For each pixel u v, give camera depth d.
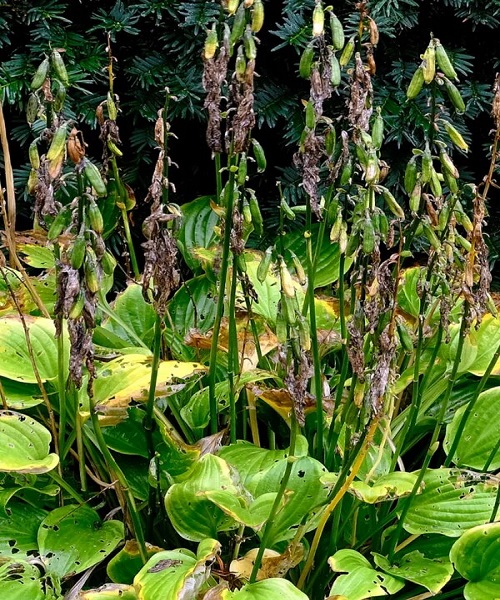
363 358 1.35
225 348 1.65
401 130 1.93
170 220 1.39
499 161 2.15
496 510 1.46
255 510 1.41
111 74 1.56
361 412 1.34
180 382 1.50
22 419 1.48
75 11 2.14
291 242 1.93
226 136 1.40
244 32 1.32
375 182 1.36
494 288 2.15
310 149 1.38
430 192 1.74
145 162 2.24
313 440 1.63
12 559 1.44
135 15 2.06
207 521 1.45
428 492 1.52
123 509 1.49
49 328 1.62
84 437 1.57
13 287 1.75
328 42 1.86
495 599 1.40
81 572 1.52
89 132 2.22
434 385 1.67
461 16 2.01
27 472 1.41
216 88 1.37
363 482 1.45
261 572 1.42
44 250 1.86
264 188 2.29
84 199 1.30
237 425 1.71
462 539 1.43
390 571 1.46
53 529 1.48
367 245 1.33
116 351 1.65
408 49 2.10
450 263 1.43
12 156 2.17
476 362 1.68
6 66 1.93
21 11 1.98
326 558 1.47
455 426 1.60
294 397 1.30
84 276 1.29
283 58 2.12
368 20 1.38
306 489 1.44
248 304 1.56
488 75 2.19
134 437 1.59
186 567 1.36
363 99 1.38
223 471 1.45
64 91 1.40
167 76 2.00
